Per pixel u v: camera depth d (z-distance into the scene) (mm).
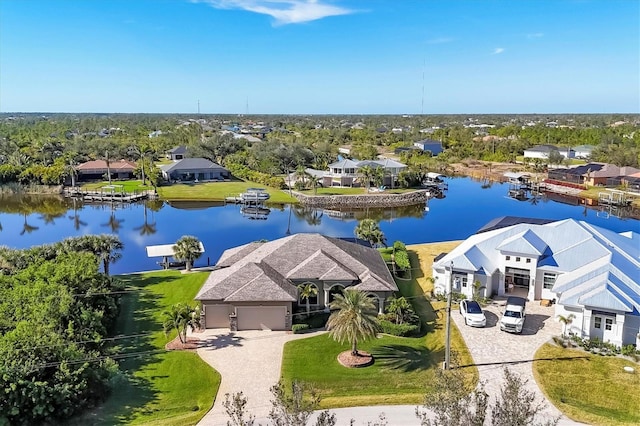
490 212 106812
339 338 35344
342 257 46531
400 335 40000
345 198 114500
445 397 19938
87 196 117375
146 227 90875
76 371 29391
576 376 32688
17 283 41812
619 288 37625
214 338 39625
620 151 154875
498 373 33062
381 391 31797
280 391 21453
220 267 49438
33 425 28000
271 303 40688
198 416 28969
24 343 29906
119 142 179625
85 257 46406
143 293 49844
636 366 34000
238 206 113062
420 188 129125
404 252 61000
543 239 48312
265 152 156500
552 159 159625
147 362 35938
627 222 95188
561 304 38406
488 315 43062
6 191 125438
